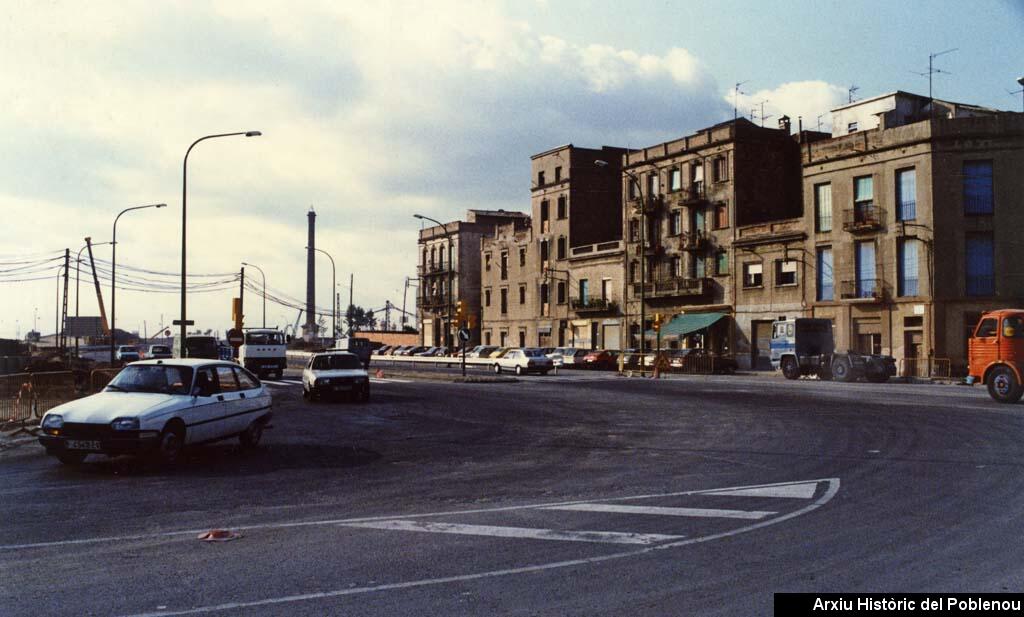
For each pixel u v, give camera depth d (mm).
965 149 40031
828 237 46094
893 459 11898
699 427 17391
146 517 8367
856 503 8648
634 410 21984
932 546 6707
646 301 60219
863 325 44094
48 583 5887
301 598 5504
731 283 52875
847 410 20141
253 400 14320
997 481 9820
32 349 59344
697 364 48656
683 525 7762
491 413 21750
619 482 10508
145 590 5707
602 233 70188
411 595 5562
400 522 8031
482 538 7305
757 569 6121
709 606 5262
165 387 12664
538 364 47625
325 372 26406
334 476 11211
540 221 72750
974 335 22141
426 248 93375
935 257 40438
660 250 58875
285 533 7559
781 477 10609
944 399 23281
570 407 23281
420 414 21562
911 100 48875
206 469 11883
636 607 5262
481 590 5672
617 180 71000
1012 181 39031
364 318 154375
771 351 41375
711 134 54500
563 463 12398
